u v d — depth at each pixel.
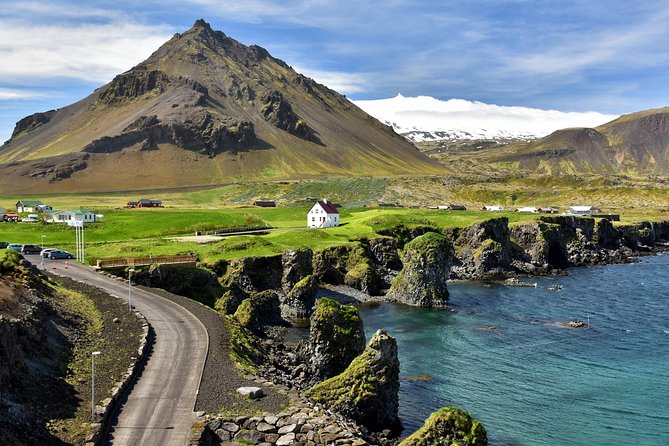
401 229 152.88
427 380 63.34
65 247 110.69
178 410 40.91
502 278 136.00
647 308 100.94
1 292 52.41
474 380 63.59
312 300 93.00
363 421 50.06
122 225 146.50
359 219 167.38
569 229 179.75
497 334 82.50
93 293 72.00
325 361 58.53
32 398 38.84
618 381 63.66
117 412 40.41
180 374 47.75
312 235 129.38
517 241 164.88
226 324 64.81
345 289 111.12
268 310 86.81
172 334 58.84
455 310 98.38
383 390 51.16
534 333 83.19
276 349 69.12
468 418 39.31
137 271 83.50
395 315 94.44
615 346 76.88
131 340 55.16
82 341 53.56
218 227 151.62
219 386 45.56
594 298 110.00
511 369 67.31
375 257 132.50
